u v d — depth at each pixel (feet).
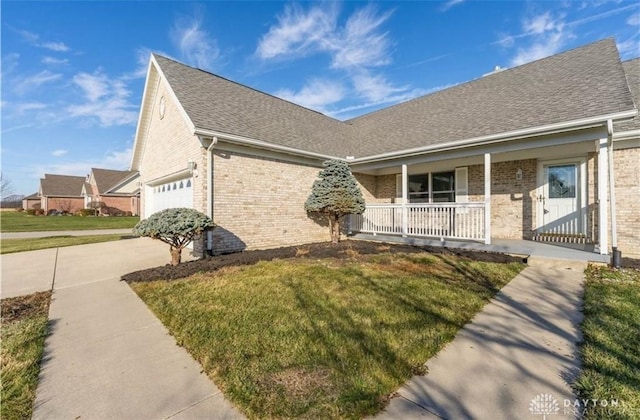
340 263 21.17
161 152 34.99
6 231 55.83
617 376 7.64
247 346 9.65
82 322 12.26
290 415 6.53
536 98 26.30
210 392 7.54
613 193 20.58
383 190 41.96
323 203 29.91
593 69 25.75
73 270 21.58
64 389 7.79
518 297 13.98
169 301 14.24
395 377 7.83
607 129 19.69
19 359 9.28
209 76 35.60
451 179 35.81
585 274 17.46
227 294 14.87
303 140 34.01
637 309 11.96
